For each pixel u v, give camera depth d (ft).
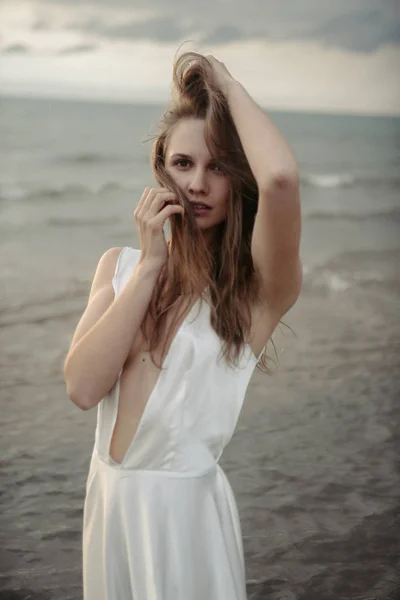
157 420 4.68
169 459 4.68
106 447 4.81
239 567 4.93
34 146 60.54
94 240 41.19
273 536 11.50
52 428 16.30
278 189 4.27
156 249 4.71
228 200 4.78
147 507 4.63
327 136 59.93
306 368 20.79
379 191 55.52
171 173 4.82
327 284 33.58
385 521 12.09
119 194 52.31
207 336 4.77
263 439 15.48
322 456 14.74
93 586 4.86
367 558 10.92
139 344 4.87
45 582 10.19
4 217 45.19
